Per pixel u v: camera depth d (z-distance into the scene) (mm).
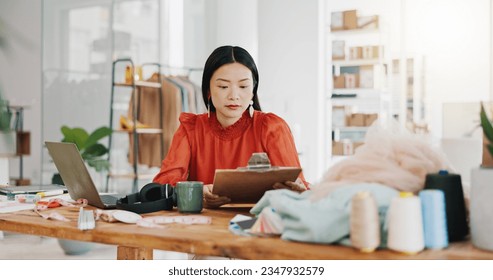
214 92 1628
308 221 862
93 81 6324
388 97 5789
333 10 6387
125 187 5883
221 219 1176
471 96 6059
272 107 6059
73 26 6449
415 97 5895
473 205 854
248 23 5789
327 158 5875
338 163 1000
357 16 5688
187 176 1798
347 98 5840
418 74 5996
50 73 6516
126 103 6129
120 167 6004
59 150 1381
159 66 5223
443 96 6121
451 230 894
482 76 6039
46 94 6504
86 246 2543
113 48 6008
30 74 6586
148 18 6289
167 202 1336
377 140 1009
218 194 1327
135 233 983
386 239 837
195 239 916
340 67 5965
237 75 1598
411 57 5922
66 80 6445
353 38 6160
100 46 6328
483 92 6035
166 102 5039
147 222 1069
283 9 6039
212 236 949
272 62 6086
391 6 6219
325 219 856
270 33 6098
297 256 822
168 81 5047
